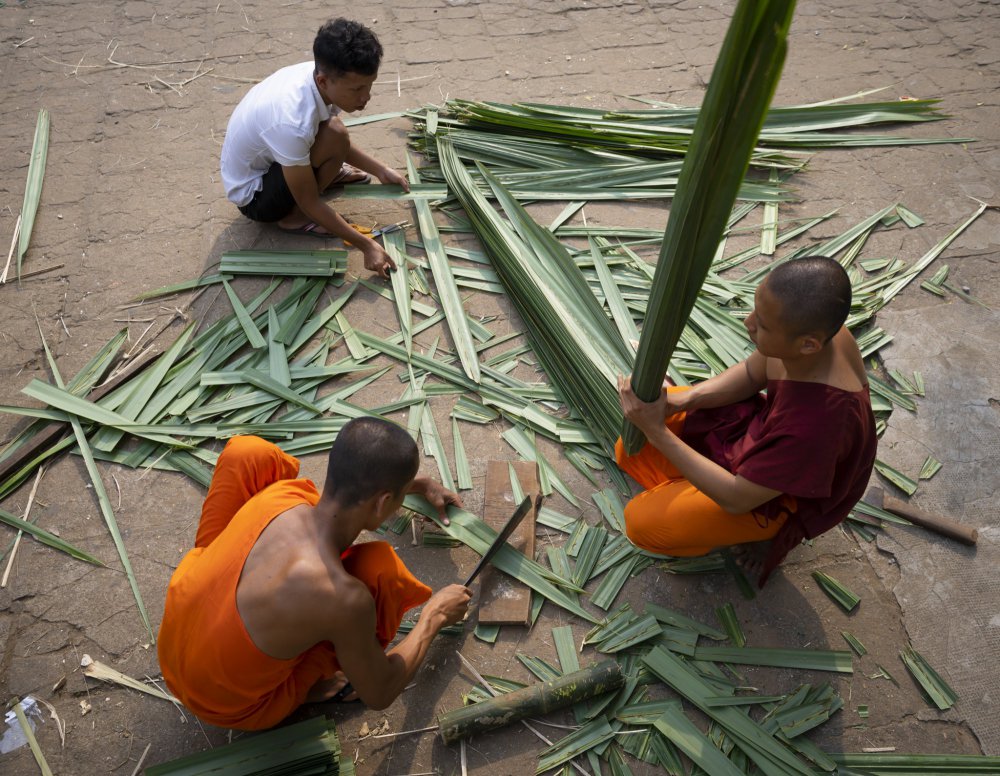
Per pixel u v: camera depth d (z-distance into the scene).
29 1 5.55
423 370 3.44
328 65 3.28
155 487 3.05
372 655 2.13
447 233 4.03
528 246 3.76
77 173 4.32
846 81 4.91
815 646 2.61
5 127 4.59
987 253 3.86
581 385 3.21
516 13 5.49
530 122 4.39
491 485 3.00
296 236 3.98
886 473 3.04
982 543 2.85
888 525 2.89
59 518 2.96
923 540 2.85
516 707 2.42
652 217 4.11
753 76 1.55
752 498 2.29
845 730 2.44
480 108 4.46
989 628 2.64
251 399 3.30
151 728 2.46
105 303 3.68
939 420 3.20
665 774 2.35
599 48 5.20
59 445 3.13
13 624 2.69
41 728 2.46
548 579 2.76
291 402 3.32
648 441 2.68
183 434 3.17
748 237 3.98
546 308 3.43
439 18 5.44
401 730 2.45
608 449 3.09
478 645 2.63
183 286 3.72
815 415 2.16
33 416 3.23
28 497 3.01
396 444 2.04
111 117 4.66
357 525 2.08
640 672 2.57
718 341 3.44
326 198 4.17
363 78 3.33
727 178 1.74
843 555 2.82
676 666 2.55
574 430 3.19
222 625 2.03
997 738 2.41
